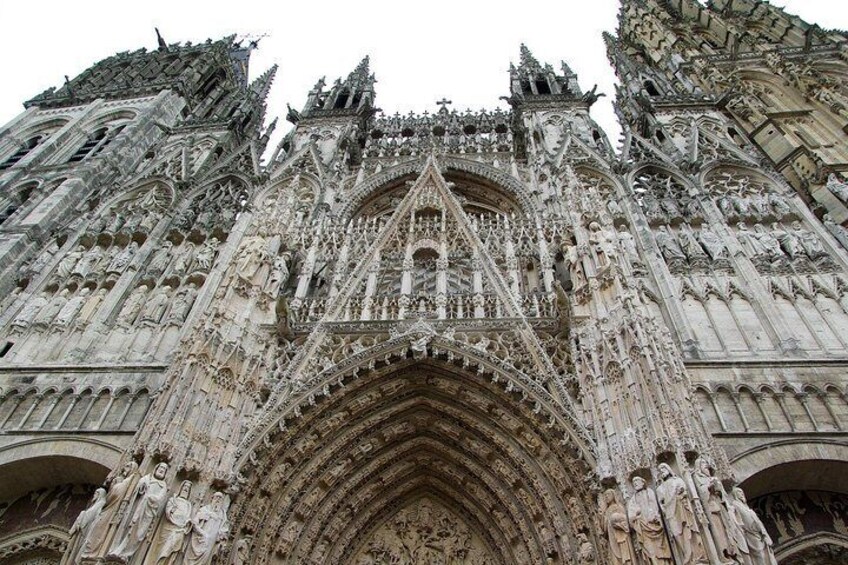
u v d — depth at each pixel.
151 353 21.16
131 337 22.25
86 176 33.19
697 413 15.16
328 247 26.67
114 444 17.61
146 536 13.35
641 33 55.16
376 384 19.56
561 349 19.31
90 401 19.03
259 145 34.72
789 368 18.28
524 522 17.42
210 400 16.80
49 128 41.22
